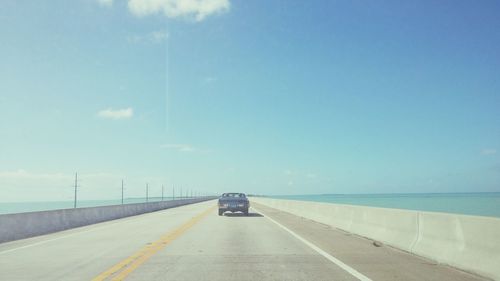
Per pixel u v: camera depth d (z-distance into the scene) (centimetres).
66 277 1010
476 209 5647
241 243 1636
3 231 1911
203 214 4022
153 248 1502
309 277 990
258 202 8462
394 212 1559
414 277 984
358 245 1566
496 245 967
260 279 972
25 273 1064
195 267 1123
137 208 4769
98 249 1507
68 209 2720
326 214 2648
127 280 970
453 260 1105
